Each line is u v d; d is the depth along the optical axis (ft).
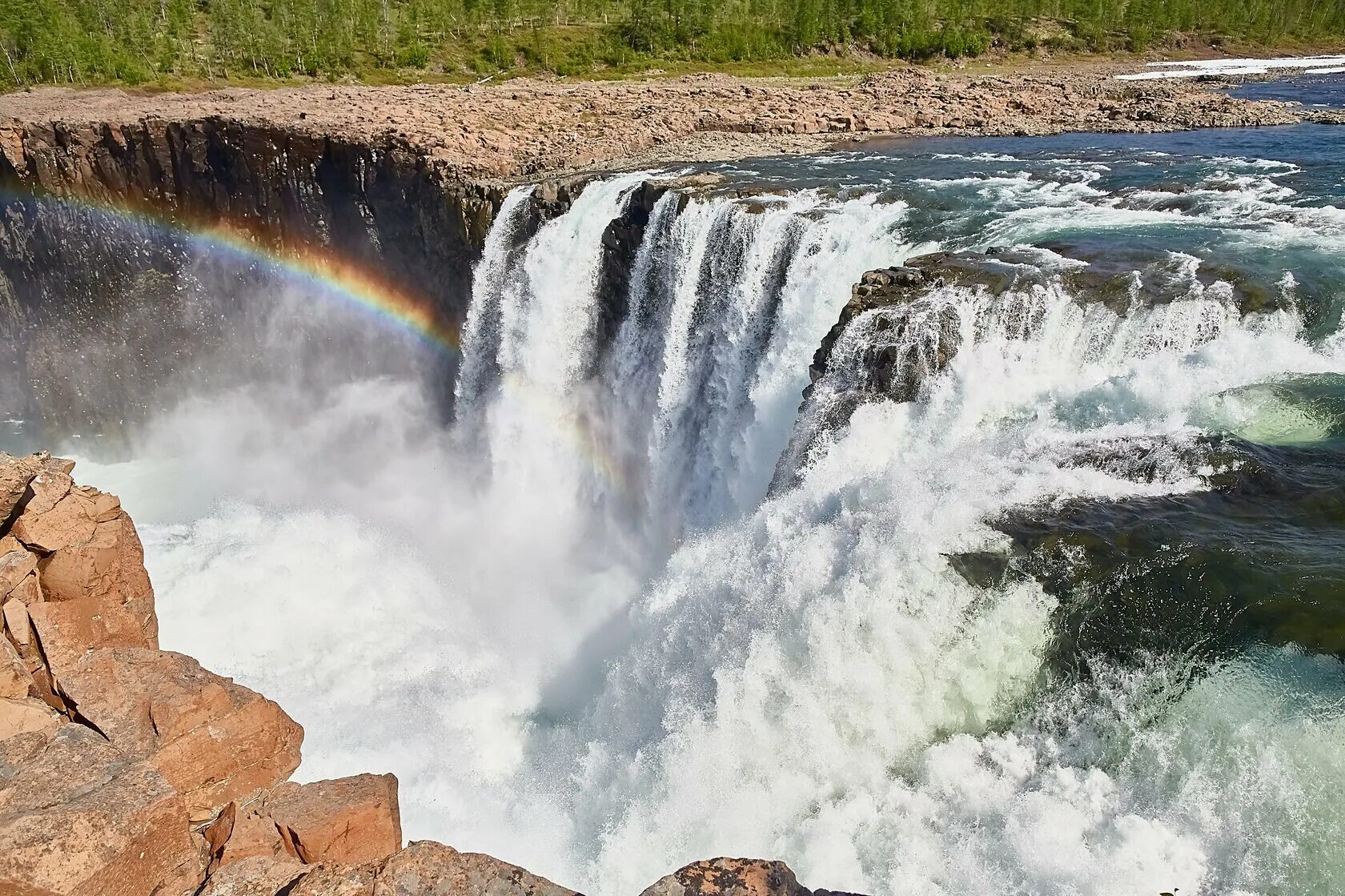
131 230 158.40
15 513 55.47
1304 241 83.30
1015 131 164.86
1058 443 61.31
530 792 62.28
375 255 142.10
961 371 70.28
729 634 58.23
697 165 136.56
